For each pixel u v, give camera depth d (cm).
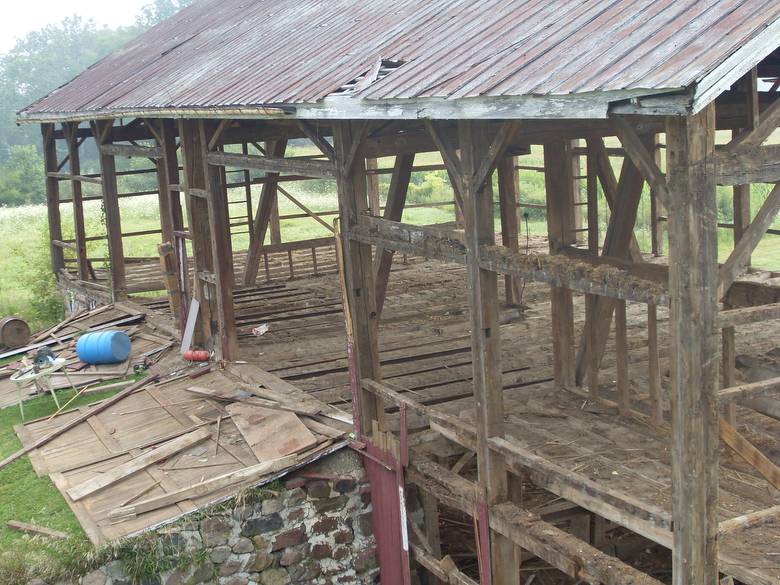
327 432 813
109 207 1457
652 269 725
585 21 564
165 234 1434
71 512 748
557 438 764
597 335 845
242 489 736
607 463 702
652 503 625
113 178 1454
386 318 1250
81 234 1582
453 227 1691
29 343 1343
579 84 450
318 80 746
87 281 1597
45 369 997
